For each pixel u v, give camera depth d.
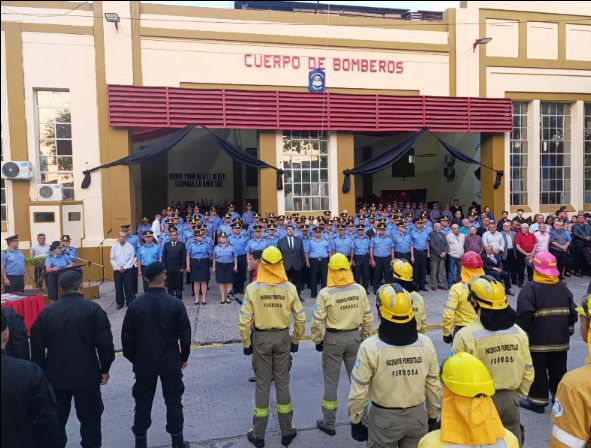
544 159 18.03
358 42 15.73
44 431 2.82
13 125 13.37
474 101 16.77
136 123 13.90
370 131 15.92
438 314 9.74
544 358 5.06
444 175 22.09
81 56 13.70
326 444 4.57
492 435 2.11
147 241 10.94
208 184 23.33
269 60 15.02
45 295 9.25
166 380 4.37
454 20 16.59
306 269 12.65
